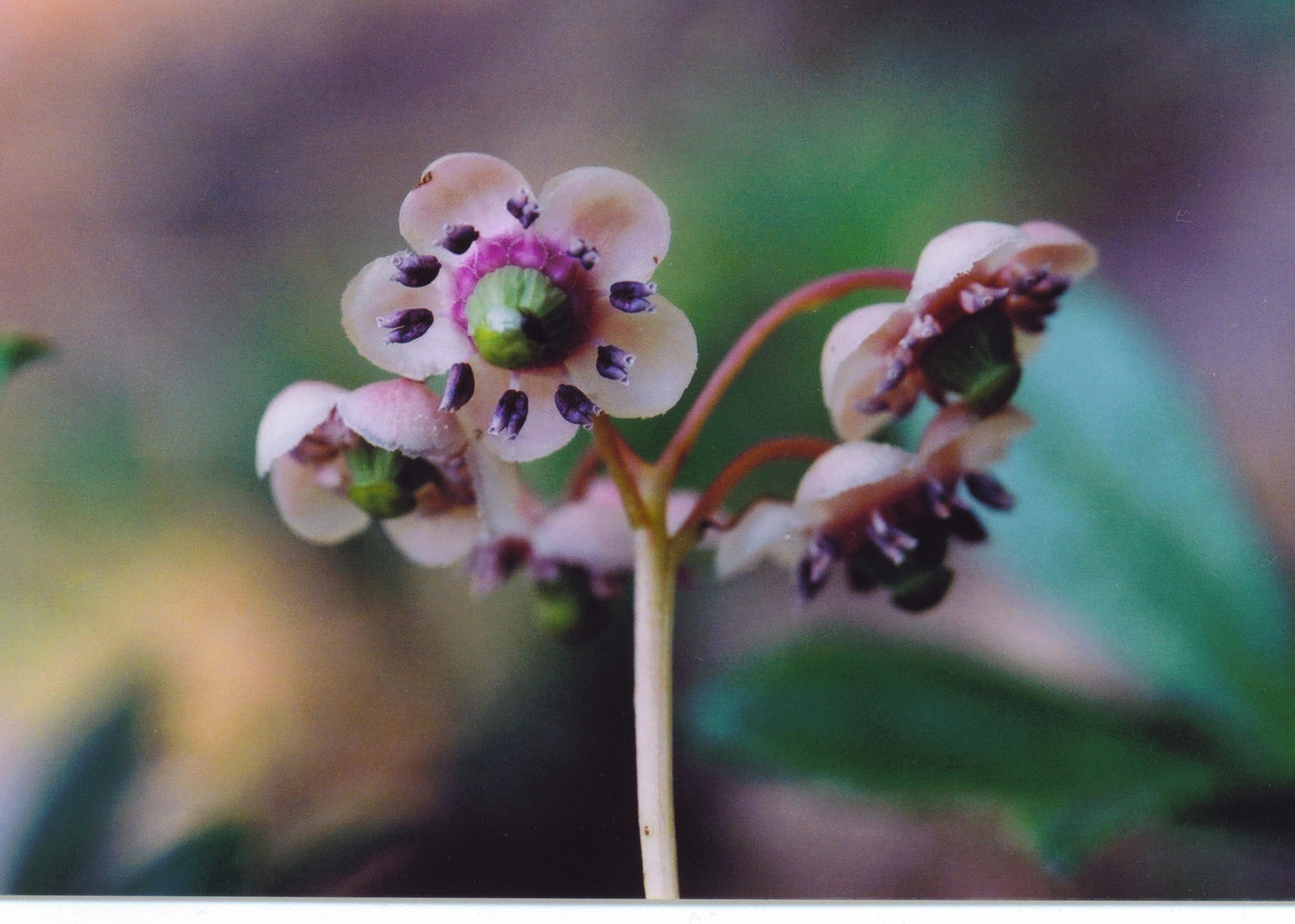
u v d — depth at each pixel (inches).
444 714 3.8
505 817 3.7
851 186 4.0
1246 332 3.8
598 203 3.1
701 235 4.0
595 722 3.8
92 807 3.7
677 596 3.8
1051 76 4.0
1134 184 4.0
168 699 3.9
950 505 3.4
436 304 3.1
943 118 4.0
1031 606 3.4
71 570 4.0
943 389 3.3
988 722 3.2
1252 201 3.9
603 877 3.7
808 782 3.3
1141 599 3.4
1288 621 3.3
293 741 3.8
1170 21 4.0
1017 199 4.0
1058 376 3.5
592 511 3.7
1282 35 4.0
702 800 3.7
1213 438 3.5
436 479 3.4
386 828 3.8
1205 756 3.2
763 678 3.3
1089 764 3.2
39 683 3.9
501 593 3.9
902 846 3.6
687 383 3.1
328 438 3.4
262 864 3.7
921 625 3.5
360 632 3.9
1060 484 3.5
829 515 3.4
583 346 3.1
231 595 4.0
